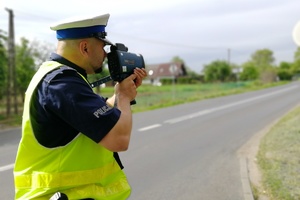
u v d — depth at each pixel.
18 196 1.71
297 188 5.07
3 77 17.52
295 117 13.66
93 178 1.71
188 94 31.55
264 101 24.08
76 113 1.56
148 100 25.30
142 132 11.10
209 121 13.87
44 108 1.60
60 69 1.64
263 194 5.04
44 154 1.64
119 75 1.72
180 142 9.35
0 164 6.91
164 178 6.03
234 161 7.15
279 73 76.94
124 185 1.94
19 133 11.52
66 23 1.67
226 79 63.12
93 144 1.69
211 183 5.66
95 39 1.72
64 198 1.58
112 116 1.60
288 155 7.13
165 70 78.75
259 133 10.82
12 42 16.92
